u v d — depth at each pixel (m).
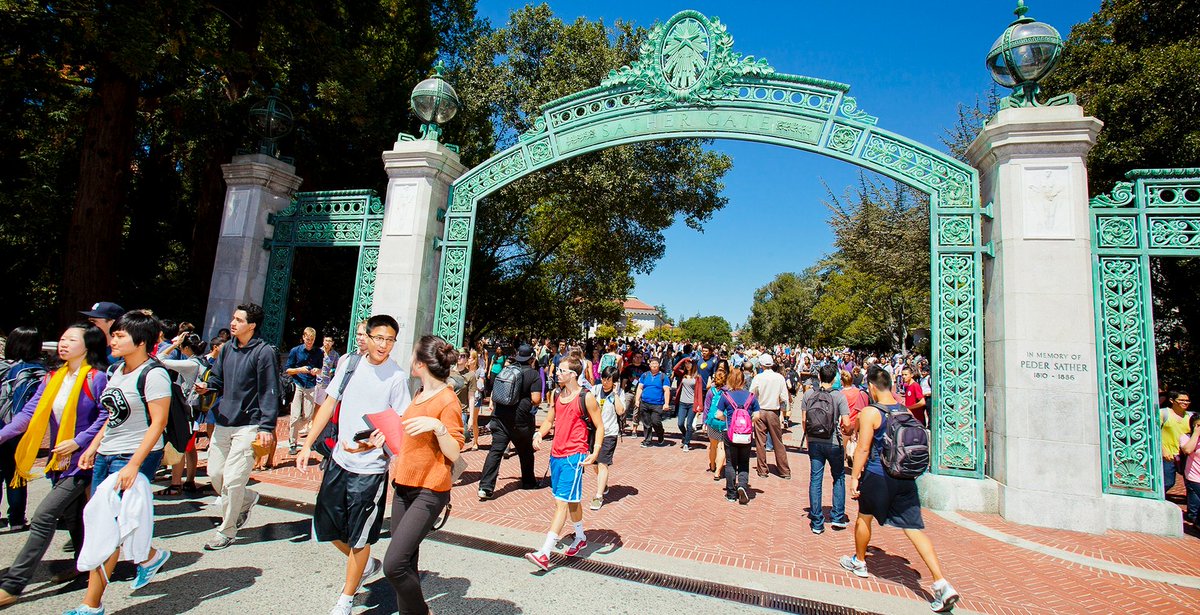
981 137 7.46
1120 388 6.72
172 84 12.95
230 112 12.62
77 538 4.14
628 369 13.86
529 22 19.28
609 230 23.39
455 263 9.46
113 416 3.79
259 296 10.10
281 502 6.30
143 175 17.39
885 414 4.73
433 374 3.60
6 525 5.09
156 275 17.69
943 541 5.91
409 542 3.21
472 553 5.06
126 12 9.80
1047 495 6.46
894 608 4.29
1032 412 6.62
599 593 4.32
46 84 11.64
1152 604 4.59
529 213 23.73
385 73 17.31
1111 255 6.91
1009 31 7.43
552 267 30.45
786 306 68.94
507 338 27.92
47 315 15.94
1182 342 15.06
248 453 5.06
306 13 12.77
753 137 8.52
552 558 4.97
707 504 7.16
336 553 4.90
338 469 3.60
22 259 15.52
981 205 7.74
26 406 4.46
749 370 12.56
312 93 14.73
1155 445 6.53
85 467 3.76
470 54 21.73
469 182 9.62
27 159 15.31
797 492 8.04
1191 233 6.73
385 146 16.86
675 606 4.16
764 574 4.84
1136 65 12.41
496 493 7.22
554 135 9.36
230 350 5.23
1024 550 5.73
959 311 7.39
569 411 4.97
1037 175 7.01
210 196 14.06
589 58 18.38
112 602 3.81
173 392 3.98
